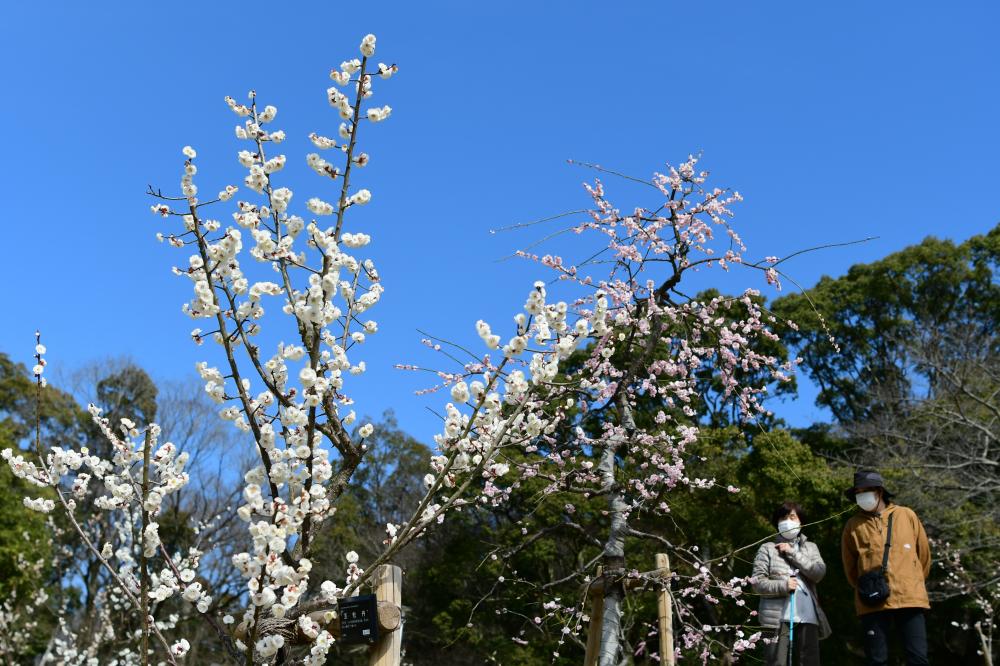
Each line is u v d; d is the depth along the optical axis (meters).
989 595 13.20
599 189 6.27
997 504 13.66
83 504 17.23
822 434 19.69
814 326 24.00
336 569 19.83
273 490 2.96
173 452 3.24
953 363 16.33
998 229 25.05
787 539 5.40
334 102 3.46
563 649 15.36
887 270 24.62
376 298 3.70
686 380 6.48
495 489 6.01
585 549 14.55
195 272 3.20
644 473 6.66
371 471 24.78
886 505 5.45
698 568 5.76
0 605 14.35
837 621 14.70
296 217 3.31
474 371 5.75
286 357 3.21
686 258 6.08
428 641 19.53
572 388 4.63
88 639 12.27
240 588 15.23
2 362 21.80
